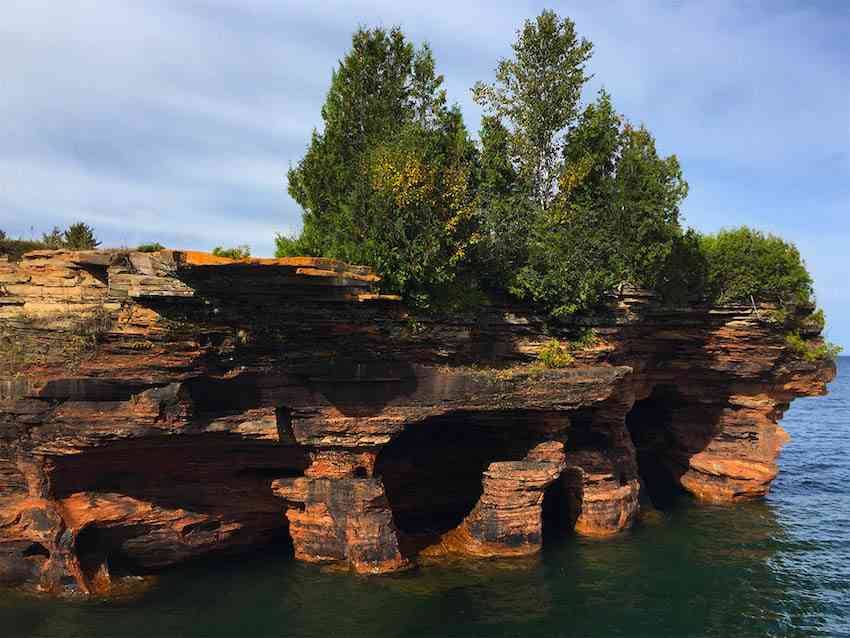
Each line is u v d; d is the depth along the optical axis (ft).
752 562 114.01
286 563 106.52
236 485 108.06
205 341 90.84
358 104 118.52
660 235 131.34
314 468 105.91
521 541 113.80
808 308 155.02
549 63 134.21
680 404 166.91
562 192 129.80
